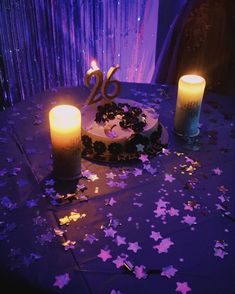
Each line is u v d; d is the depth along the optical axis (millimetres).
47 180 768
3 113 968
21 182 759
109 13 1408
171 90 1085
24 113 972
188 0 1274
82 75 1524
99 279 576
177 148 876
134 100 1027
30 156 833
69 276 579
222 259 613
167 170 809
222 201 732
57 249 624
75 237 646
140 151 832
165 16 1451
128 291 560
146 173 799
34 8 1309
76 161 760
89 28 1420
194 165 825
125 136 827
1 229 656
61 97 1037
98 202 721
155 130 867
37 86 1482
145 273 583
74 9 1359
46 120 949
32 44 1381
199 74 1320
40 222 673
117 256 614
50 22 1361
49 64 1453
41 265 595
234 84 1299
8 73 1389
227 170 816
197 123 911
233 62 1272
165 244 634
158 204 720
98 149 821
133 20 1451
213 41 1263
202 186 770
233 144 896
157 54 1546
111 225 672
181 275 585
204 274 588
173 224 678
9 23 1293
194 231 665
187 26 1269
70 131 720
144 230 664
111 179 780
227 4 1212
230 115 996
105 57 1507
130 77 1586
